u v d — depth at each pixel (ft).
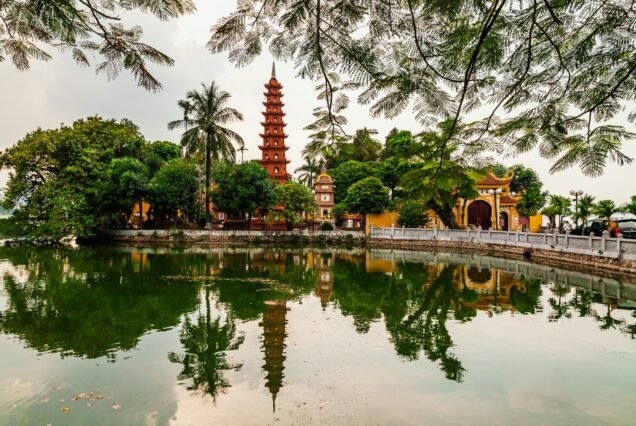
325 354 23.76
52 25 9.72
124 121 139.95
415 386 19.39
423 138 11.83
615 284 47.32
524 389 19.10
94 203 107.55
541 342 25.99
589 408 17.21
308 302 37.93
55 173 105.60
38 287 44.88
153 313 33.47
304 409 17.15
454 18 8.80
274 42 9.59
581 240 60.75
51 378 20.22
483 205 118.73
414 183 12.34
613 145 9.09
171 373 20.94
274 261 72.18
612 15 8.54
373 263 70.79
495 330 28.78
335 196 151.33
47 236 100.53
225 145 107.45
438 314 33.50
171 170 110.73
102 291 42.60
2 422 15.96
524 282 49.60
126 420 16.21
